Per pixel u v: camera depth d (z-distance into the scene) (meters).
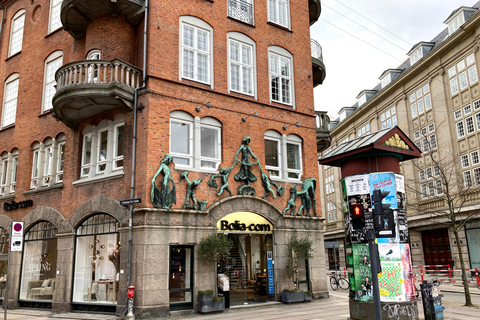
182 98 15.18
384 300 10.67
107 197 14.75
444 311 13.16
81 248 15.58
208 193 15.09
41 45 20.28
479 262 26.95
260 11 18.73
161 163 14.06
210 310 13.57
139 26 16.14
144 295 12.77
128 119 14.85
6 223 19.36
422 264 33.34
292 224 17.33
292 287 16.66
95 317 13.45
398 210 11.15
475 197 27.56
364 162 11.66
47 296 16.33
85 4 15.67
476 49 28.41
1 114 21.77
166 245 13.55
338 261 49.09
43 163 18.72
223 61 16.84
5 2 23.38
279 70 18.86
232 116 16.53
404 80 36.62
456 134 30.25
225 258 16.58
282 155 17.91
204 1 16.77
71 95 14.30
